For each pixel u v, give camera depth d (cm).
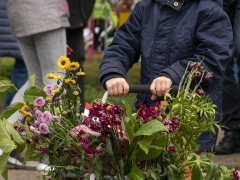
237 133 588
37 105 274
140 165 260
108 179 257
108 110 253
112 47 351
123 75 330
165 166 257
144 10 357
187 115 271
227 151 580
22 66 621
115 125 256
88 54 1332
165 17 346
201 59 329
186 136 272
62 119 267
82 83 601
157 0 349
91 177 256
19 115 489
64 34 496
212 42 332
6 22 610
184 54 342
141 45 354
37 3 484
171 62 343
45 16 484
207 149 335
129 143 255
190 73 305
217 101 338
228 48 333
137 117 270
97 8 1332
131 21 361
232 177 273
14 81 623
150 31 350
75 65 277
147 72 349
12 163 534
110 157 254
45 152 264
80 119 274
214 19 337
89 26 1342
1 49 609
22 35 489
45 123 261
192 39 341
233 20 566
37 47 495
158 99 344
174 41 342
